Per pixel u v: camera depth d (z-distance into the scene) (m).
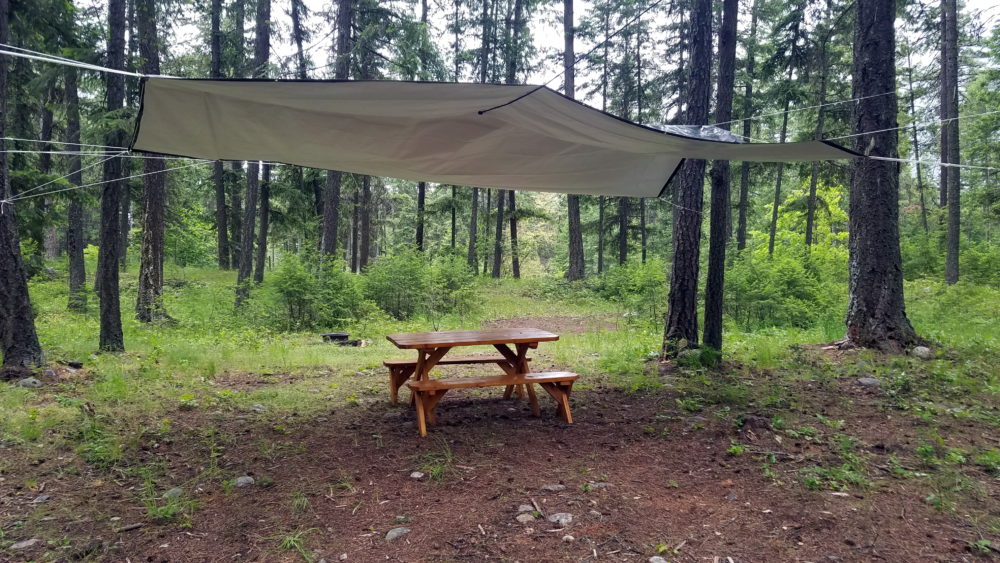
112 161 6.96
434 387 4.00
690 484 3.14
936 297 11.42
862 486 3.08
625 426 4.22
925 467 3.35
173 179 20.56
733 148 4.31
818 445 3.75
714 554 2.42
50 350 6.49
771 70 15.23
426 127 4.07
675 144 4.32
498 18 22.55
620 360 6.62
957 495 2.95
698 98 6.20
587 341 8.55
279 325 11.03
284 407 4.68
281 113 3.56
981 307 9.93
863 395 5.01
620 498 2.96
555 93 3.20
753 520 2.72
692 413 4.54
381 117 3.77
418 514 2.79
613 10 21.08
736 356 6.79
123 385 4.93
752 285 11.07
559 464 3.45
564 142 4.64
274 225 18.16
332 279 11.98
